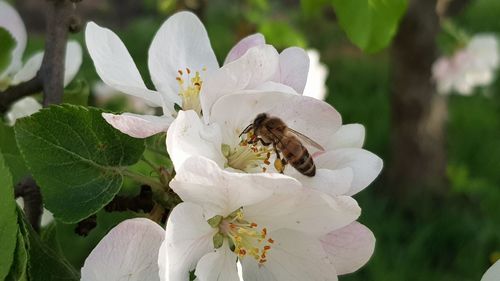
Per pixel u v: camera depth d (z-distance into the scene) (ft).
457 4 1.01
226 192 0.24
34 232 0.25
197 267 0.25
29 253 0.24
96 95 0.93
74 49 0.35
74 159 0.25
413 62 1.08
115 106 0.87
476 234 1.07
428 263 1.02
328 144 0.28
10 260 0.22
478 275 1.00
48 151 0.25
